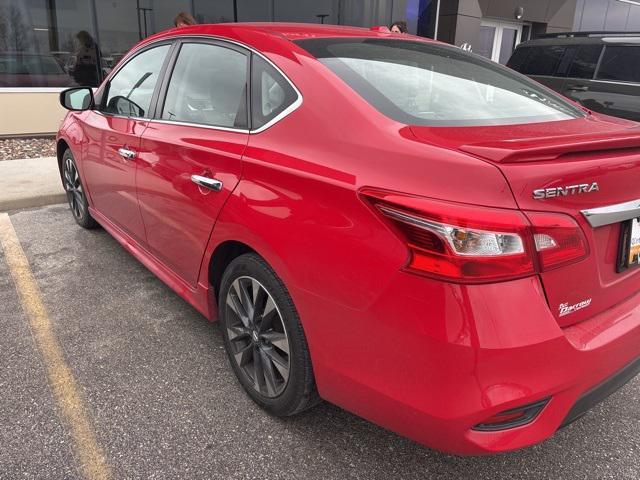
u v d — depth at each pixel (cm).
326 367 187
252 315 225
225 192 221
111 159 337
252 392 234
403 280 156
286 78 215
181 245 267
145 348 282
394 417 169
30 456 205
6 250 413
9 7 748
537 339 152
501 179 150
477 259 147
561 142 166
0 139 788
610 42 698
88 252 410
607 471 206
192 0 843
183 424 225
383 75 217
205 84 259
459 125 192
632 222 183
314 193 181
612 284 184
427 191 155
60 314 315
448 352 149
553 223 154
